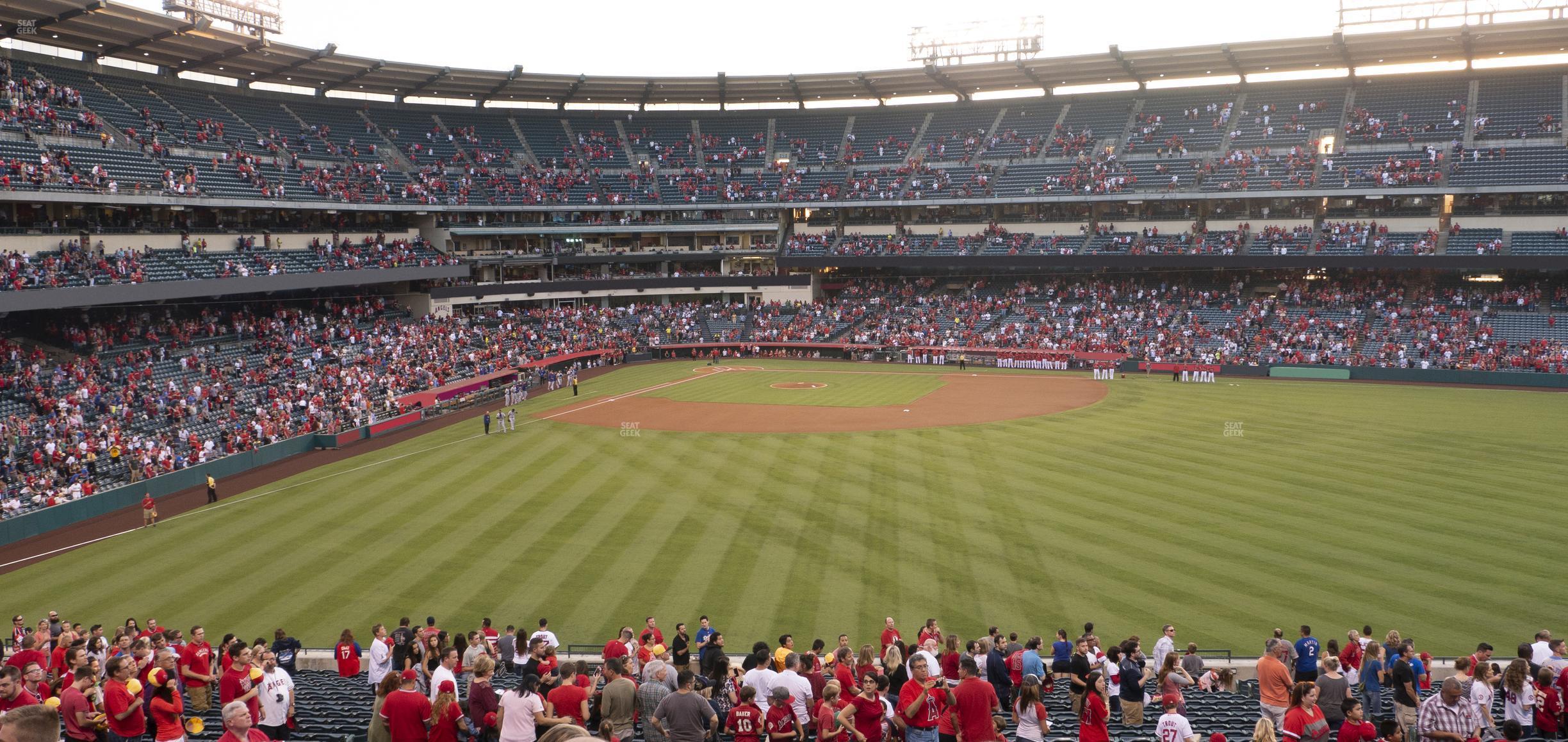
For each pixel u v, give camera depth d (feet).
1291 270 278.87
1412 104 273.33
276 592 94.27
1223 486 127.85
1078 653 54.80
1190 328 265.13
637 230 311.68
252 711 45.75
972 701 40.09
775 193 317.22
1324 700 48.44
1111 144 298.97
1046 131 311.06
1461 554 98.22
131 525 120.78
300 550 107.45
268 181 231.91
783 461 150.00
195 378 183.32
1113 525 111.45
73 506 123.34
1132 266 279.28
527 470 145.38
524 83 304.91
